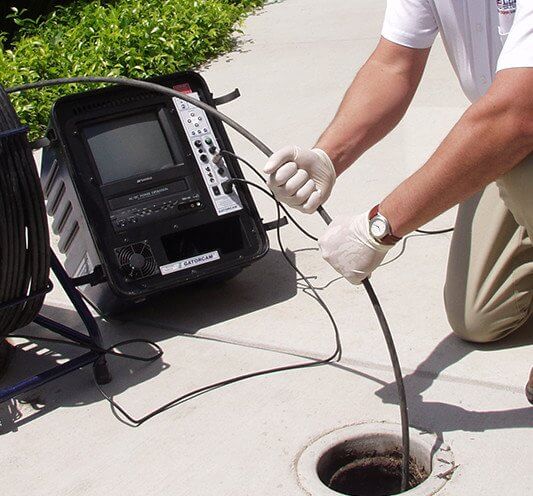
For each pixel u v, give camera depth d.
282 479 2.48
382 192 4.19
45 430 2.87
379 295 3.37
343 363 2.98
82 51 6.20
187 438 2.72
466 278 2.88
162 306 3.51
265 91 5.75
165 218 3.27
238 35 7.00
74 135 3.23
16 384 2.98
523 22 2.09
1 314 2.96
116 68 6.04
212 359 3.12
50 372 2.97
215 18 6.71
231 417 2.78
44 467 2.70
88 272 3.36
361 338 3.10
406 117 4.96
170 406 2.88
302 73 5.96
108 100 3.30
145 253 3.23
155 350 3.22
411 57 2.69
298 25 7.02
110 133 3.28
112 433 2.80
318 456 2.54
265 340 3.18
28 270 2.92
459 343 3.00
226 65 6.38
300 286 3.51
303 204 2.49
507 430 2.56
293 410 2.77
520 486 2.35
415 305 3.26
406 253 3.65
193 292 3.58
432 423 2.62
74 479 2.62
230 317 3.36
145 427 2.80
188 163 3.33
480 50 2.48
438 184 2.20
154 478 2.57
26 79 5.86
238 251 3.33
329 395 2.82
